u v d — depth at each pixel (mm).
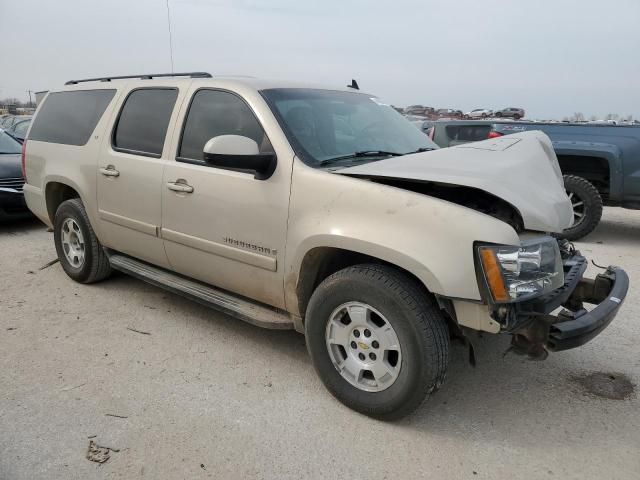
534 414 3111
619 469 2648
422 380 2768
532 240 2707
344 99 4047
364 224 2846
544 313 2758
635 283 5422
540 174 3230
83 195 4676
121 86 4539
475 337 2980
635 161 7020
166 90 4098
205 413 3078
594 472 2627
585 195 7164
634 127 7094
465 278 2596
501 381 3475
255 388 3354
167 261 4121
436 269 2623
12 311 4516
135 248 4379
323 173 3068
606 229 8391
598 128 7371
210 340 4012
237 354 3797
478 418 3068
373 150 3701
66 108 5105
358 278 2885
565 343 2658
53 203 5316
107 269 5055
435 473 2617
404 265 2705
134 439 2838
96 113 4688
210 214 3590
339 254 3164
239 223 3428
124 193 4246
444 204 2689
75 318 4383
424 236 2676
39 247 6613
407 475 2602
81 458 2686
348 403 3088
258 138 3393
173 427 2943
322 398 3252
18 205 7418
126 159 4203
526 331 2736
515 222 2828
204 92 3805
